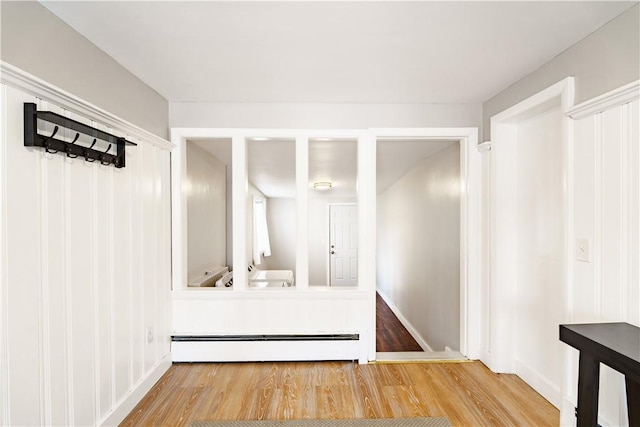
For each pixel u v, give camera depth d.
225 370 2.55
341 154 3.57
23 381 1.30
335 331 2.71
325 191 7.03
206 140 3.00
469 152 2.71
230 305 2.69
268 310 2.70
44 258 1.40
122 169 1.97
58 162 1.48
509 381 2.38
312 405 2.08
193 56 1.93
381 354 2.85
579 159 1.76
